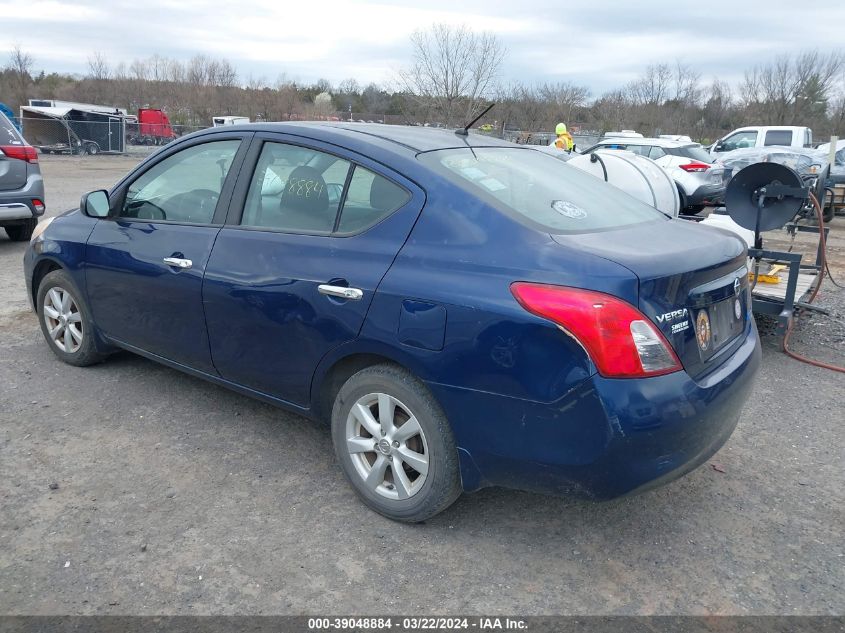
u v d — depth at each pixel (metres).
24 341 5.50
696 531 3.31
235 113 46.50
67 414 4.28
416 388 3.06
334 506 3.42
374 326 3.10
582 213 3.29
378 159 3.31
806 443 4.22
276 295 3.46
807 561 3.11
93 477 3.60
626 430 2.62
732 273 3.25
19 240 9.55
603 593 2.88
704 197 13.25
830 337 6.23
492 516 3.38
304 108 45.25
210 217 3.90
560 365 2.67
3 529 3.14
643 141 14.47
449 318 2.88
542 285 2.72
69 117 33.78
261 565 2.97
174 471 3.69
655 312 2.70
